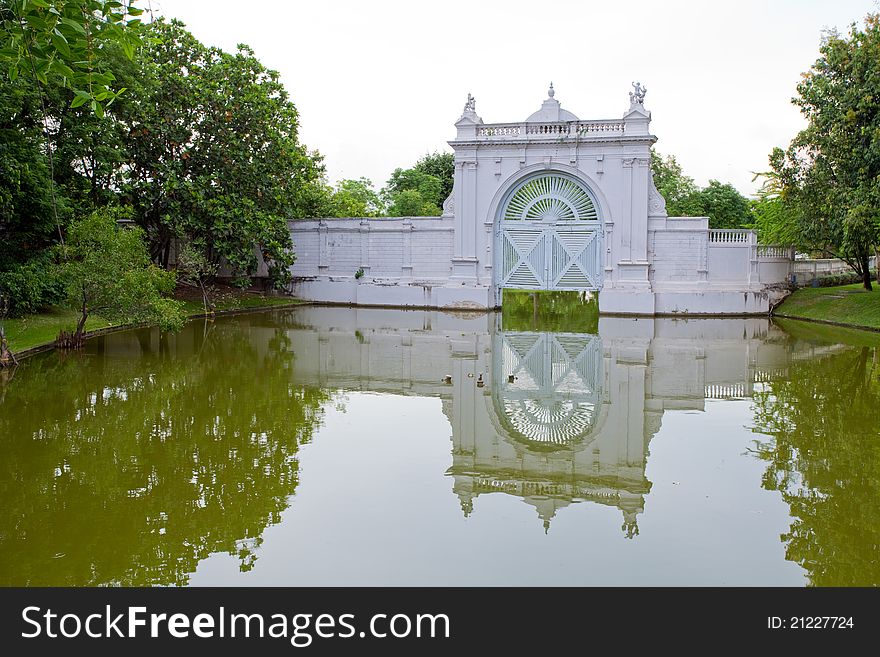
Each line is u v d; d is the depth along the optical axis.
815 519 9.98
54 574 8.42
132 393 17.52
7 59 10.05
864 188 29.53
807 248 37.84
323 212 50.31
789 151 33.91
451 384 19.34
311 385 18.97
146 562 8.70
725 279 38.75
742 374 20.66
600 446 13.58
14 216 25.77
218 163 36.03
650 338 28.81
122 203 34.06
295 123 41.09
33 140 25.92
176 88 34.38
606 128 38.34
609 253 38.59
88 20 9.74
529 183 40.09
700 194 66.44
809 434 14.28
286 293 44.75
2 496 10.70
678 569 8.54
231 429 14.46
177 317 24.06
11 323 25.89
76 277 23.23
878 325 31.14
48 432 14.04
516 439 14.05
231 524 9.77
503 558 8.82
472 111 40.19
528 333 30.41
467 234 40.88
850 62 30.56
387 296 42.91
